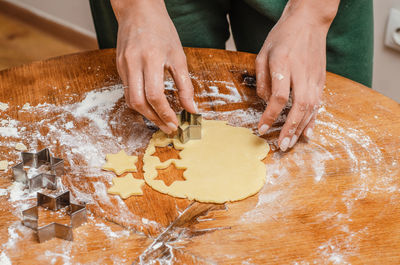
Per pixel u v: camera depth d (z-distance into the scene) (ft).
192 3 4.50
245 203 2.98
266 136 3.58
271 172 3.23
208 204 2.99
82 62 4.36
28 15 10.53
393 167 3.24
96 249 2.66
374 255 2.60
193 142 3.49
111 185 3.14
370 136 3.52
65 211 2.90
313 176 3.18
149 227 2.81
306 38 3.44
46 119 3.71
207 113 3.81
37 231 2.66
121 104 3.89
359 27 4.42
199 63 4.33
